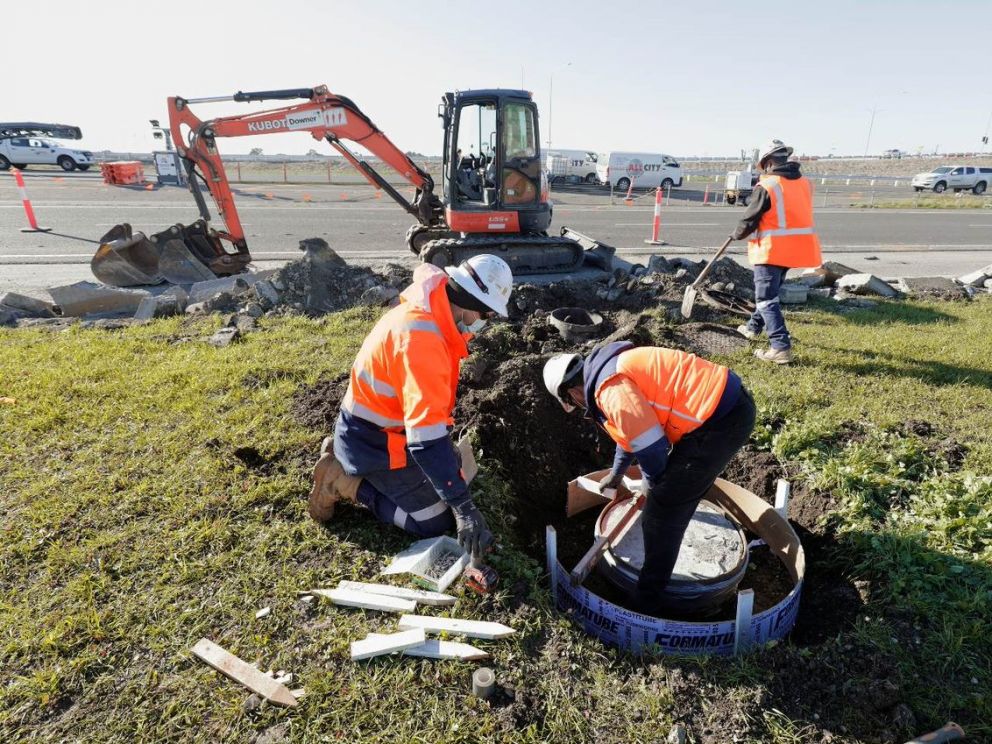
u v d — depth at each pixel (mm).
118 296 7203
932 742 2217
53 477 3611
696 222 18594
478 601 2764
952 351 6117
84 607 2705
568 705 2328
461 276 2660
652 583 3051
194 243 9320
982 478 3645
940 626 2752
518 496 3961
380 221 16359
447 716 2256
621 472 2975
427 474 2639
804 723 2312
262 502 3447
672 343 6285
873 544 3209
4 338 5922
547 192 10406
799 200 5480
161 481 3592
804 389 5059
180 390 4797
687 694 2396
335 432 3123
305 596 2795
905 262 12516
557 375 2855
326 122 9398
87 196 19234
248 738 2170
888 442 4242
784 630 2965
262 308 7062
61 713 2268
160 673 2414
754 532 3689
